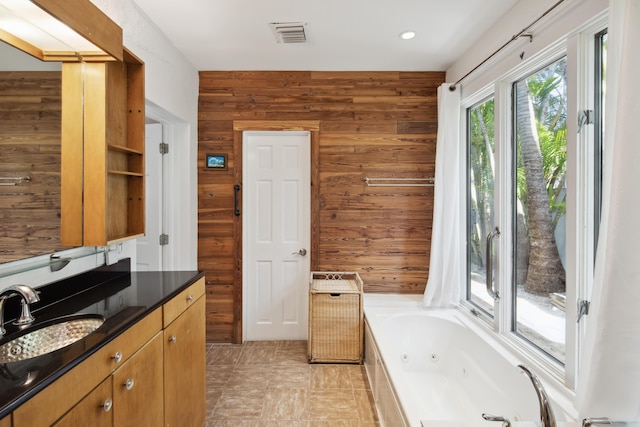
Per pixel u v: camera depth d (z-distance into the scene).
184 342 1.60
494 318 2.17
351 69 2.87
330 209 2.94
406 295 2.95
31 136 1.33
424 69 2.87
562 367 1.62
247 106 2.89
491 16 2.05
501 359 1.88
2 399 0.71
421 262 2.96
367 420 1.93
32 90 1.32
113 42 1.53
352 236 2.95
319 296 2.58
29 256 1.32
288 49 2.50
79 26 1.32
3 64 1.23
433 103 2.91
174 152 2.71
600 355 1.11
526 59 1.81
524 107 1.98
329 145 2.92
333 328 2.59
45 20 1.25
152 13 2.02
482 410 1.96
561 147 1.68
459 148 2.75
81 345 0.96
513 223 2.08
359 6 1.95
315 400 2.11
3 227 1.21
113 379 1.05
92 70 1.52
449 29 2.21
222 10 1.99
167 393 1.42
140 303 1.34
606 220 1.18
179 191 2.72
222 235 2.91
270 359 2.65
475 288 2.66
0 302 1.05
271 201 2.97
